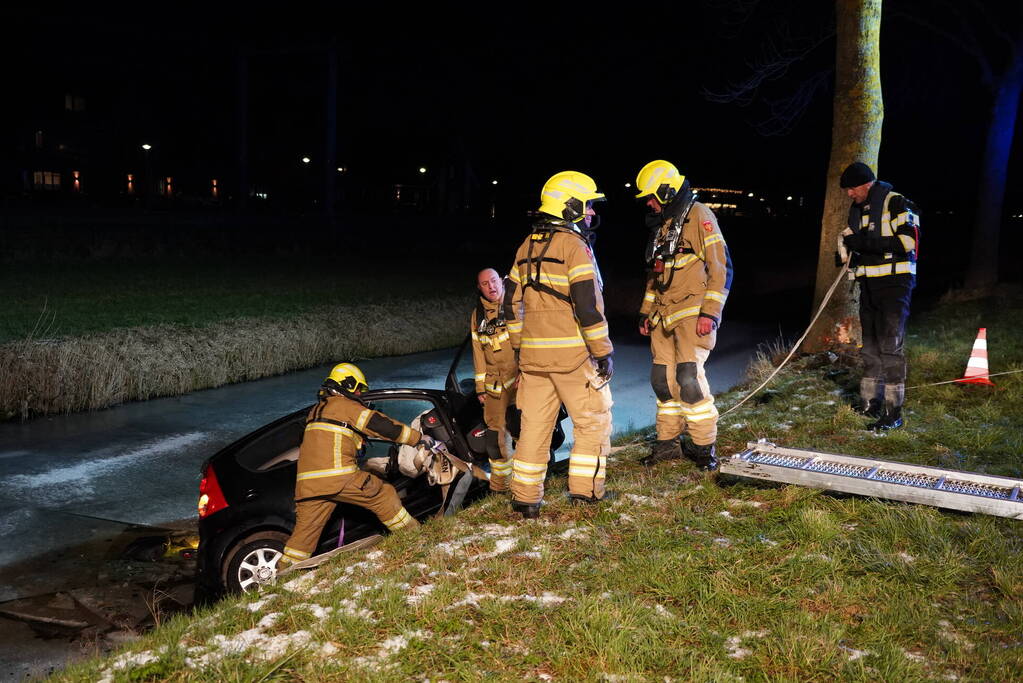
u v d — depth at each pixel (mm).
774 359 9336
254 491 5062
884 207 5609
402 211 65312
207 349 12375
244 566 4988
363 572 3934
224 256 29031
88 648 4633
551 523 4324
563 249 4051
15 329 12453
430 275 25234
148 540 6328
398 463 5715
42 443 9031
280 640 3293
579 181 4098
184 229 31062
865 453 5266
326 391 4906
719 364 13484
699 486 4730
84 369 10648
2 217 30016
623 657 2941
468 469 5395
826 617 3174
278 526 5043
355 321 15258
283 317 14867
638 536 4008
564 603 3395
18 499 7250
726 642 3064
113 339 11867
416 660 3029
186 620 3830
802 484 4316
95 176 54375
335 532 5352
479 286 5031
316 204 61781
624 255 34156
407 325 15852
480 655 3045
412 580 3756
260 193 60750
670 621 3174
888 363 5676
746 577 3527
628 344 15977
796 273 30547
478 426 5797
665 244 4723
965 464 4953
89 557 5996
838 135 8859
